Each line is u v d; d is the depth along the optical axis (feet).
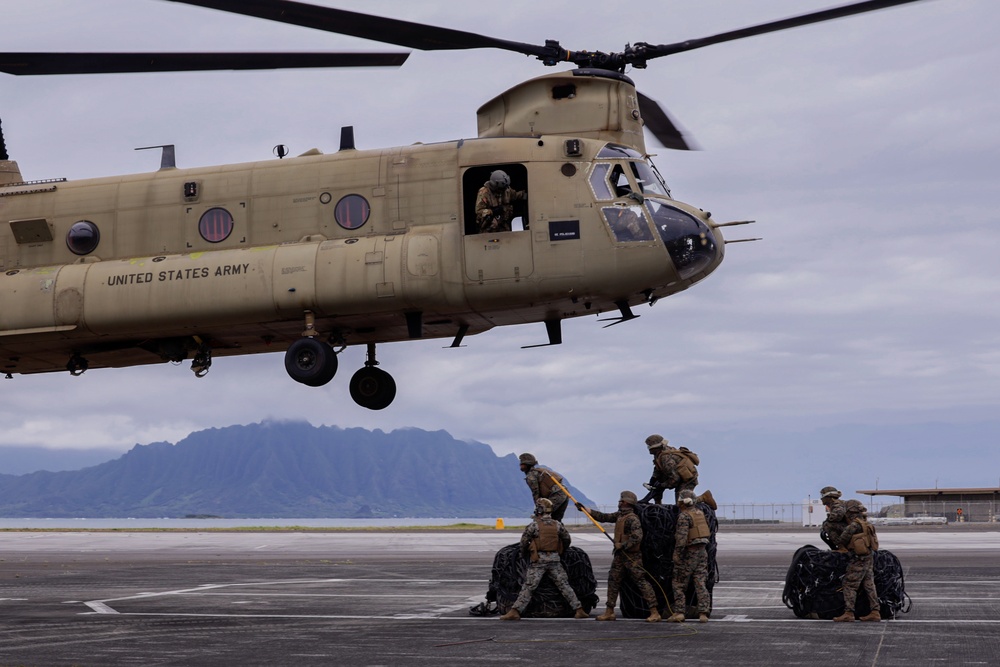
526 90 67.56
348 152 68.85
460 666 32.42
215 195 69.05
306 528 194.29
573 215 63.46
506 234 63.93
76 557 96.17
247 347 74.23
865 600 44.68
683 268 63.57
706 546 44.83
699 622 43.50
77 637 39.81
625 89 67.15
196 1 54.54
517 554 46.80
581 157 64.64
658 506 45.73
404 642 37.91
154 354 75.00
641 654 34.76
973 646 36.45
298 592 58.44
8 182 75.56
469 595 56.44
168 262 68.28
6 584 64.64
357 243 65.57
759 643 37.27
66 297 68.80
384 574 70.90
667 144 71.31
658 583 45.21
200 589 60.54
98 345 72.43
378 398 74.23
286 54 60.13
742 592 56.59
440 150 66.33
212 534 154.92
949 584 60.18
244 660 33.86
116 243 70.23
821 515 181.37
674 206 64.54
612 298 64.85
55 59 59.82
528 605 46.01
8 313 69.67
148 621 45.01
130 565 82.48
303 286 65.16
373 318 66.95
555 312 67.15
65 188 72.23
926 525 219.20
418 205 65.72
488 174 65.46
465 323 68.95
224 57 60.13
